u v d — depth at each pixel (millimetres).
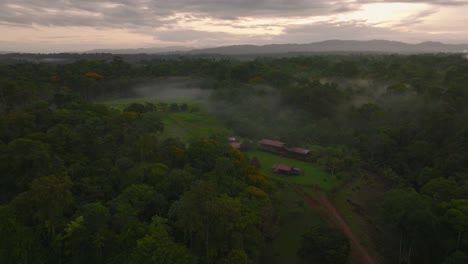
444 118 69625
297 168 68125
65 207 34938
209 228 34875
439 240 39906
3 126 51531
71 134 51594
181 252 31016
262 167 70188
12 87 71188
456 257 35562
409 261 42250
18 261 29906
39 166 41406
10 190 41031
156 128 71688
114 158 50438
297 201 56438
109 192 42031
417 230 40062
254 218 38719
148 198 39406
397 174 68000
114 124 63250
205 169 51000
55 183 34219
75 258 31703
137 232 32875
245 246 37469
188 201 33844
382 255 45188
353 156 75750
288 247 44375
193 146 55969
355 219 53375
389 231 49562
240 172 51812
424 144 67312
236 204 38156
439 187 48969
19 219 31531
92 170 45250
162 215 39250
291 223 50188
